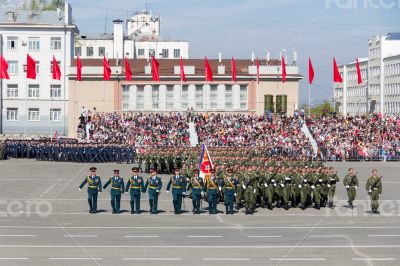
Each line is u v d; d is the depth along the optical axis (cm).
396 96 15100
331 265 3164
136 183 4909
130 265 3136
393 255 3391
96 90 12662
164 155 7906
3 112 14375
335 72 11119
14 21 14650
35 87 14412
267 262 3219
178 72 12731
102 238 3866
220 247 3594
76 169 8400
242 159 6431
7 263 3164
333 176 5322
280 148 9912
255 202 5112
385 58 15750
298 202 5372
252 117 11481
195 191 4922
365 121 11300
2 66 11325
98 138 10612
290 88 12650
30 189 6400
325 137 10706
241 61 13600
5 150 9900
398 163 9994
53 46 14412
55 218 4659
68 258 3288
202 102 12706
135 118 11388
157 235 3978
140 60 13700
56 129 14462
